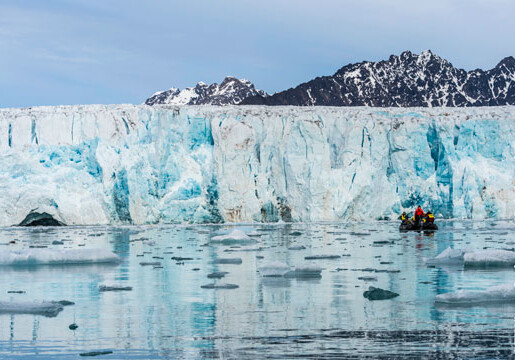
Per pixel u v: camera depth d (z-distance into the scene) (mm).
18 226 49000
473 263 21500
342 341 11297
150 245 32312
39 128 53000
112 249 30078
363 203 53906
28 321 13234
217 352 10719
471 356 10297
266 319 13203
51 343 11477
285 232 41750
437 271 20406
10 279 19625
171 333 12102
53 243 33125
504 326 12273
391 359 10172
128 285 18109
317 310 14055
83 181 50719
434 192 54562
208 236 38719
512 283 16938
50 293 16891
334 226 48688
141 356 10602
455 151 54312
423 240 34094
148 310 14328
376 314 13539
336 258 25000
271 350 10781
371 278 18641
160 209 51000
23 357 10641
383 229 44625
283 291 16688
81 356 10656
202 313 13914
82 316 13719
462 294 14711
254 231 38156
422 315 13367
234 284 17812
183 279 19297
